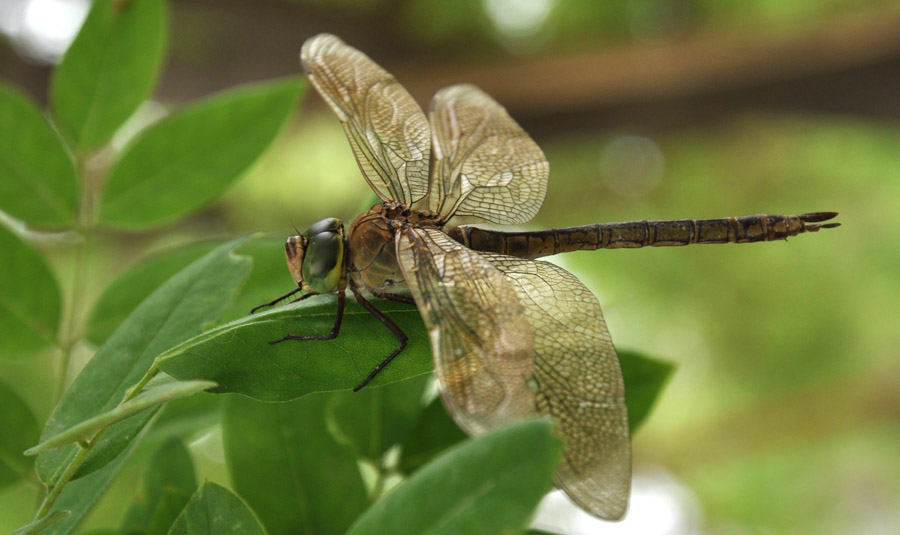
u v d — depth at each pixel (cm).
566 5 62
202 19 57
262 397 27
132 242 53
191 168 30
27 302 29
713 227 32
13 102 30
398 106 31
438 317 28
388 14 61
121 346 28
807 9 58
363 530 26
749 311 65
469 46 63
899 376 64
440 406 29
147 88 30
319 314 28
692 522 66
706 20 61
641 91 58
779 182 68
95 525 33
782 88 56
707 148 67
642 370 29
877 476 68
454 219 31
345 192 59
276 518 28
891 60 53
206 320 28
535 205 31
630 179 70
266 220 59
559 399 28
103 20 30
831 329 65
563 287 29
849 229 66
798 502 66
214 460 36
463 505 26
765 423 66
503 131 31
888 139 64
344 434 29
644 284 64
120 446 27
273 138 30
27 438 29
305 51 30
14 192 30
